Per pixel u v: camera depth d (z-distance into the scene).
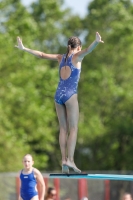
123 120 108.00
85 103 111.25
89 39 113.06
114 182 55.25
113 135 109.38
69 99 27.81
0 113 86.44
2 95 89.56
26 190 35.84
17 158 83.94
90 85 108.38
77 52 27.86
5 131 85.19
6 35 90.25
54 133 108.38
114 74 110.00
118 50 109.12
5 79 90.94
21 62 92.62
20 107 91.50
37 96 94.50
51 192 42.47
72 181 54.81
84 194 54.88
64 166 27.94
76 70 27.88
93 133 107.44
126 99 108.19
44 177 54.88
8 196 54.06
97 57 110.50
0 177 54.56
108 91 107.50
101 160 112.12
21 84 93.31
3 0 96.06
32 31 97.88
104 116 111.94
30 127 92.81
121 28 107.19
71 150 27.91
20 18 99.38
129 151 108.81
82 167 115.00
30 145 99.62
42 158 95.88
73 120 27.94
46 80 97.75
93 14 113.06
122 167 110.25
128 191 55.03
